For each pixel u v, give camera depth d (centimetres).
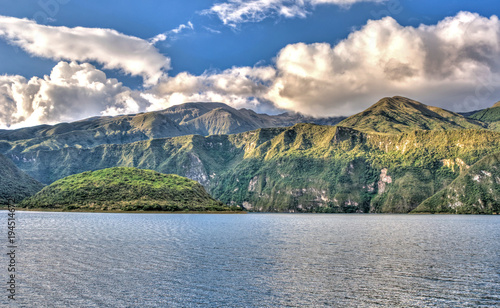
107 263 6412
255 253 7688
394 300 4525
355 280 5403
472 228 16838
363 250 8369
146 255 7250
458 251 8344
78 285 5034
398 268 6256
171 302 4412
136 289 4878
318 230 14900
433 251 8325
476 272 5988
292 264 6488
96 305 4303
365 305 4353
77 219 17900
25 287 4934
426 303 4428
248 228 15138
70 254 7288
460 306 4325
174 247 8419
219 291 4822
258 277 5516
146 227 13900
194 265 6309
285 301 4466
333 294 4738
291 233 12988
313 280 5378
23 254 7238
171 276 5534
